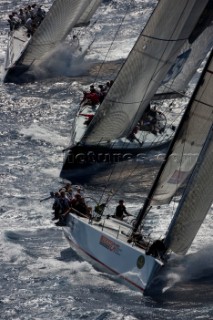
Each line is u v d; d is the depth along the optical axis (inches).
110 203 4146.2
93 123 4242.1
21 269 3358.8
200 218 3105.3
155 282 3139.8
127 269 3196.4
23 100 6102.4
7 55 7204.7
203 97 3189.0
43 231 3754.9
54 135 5251.0
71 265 3390.7
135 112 4057.6
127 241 3262.8
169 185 3299.7
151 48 3880.4
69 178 4495.6
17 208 4042.8
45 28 6673.2
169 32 3831.2
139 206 4084.6
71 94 6220.5
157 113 5032.0
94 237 3373.5
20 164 4722.0
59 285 3216.0
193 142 3248.0
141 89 3976.4
